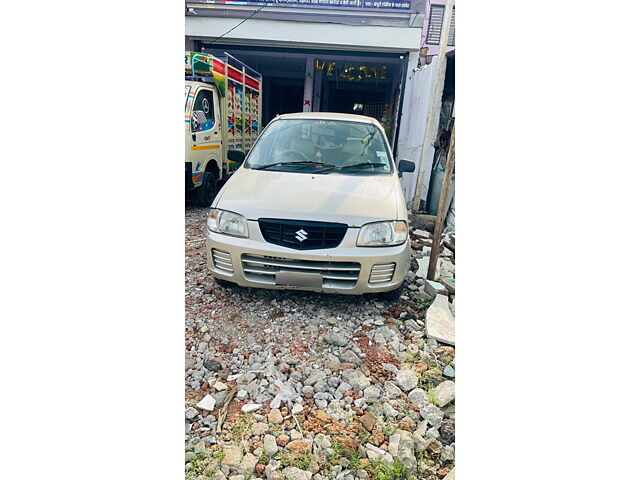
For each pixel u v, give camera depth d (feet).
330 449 5.33
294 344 7.39
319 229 7.72
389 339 7.67
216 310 8.39
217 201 8.39
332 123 10.71
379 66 31.19
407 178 20.21
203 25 23.38
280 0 26.53
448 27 15.85
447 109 16.74
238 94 20.97
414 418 5.91
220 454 5.25
